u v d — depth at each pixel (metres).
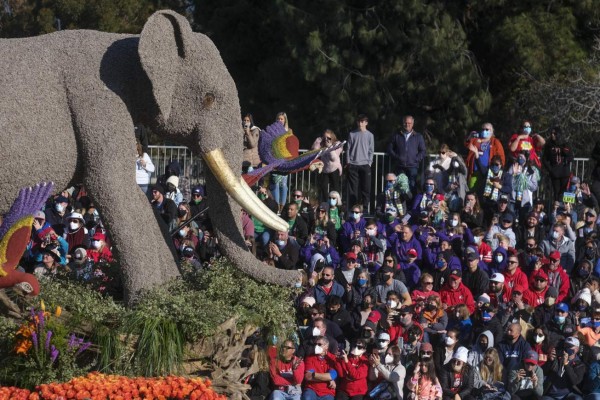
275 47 41.75
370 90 37.34
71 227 21.33
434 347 20.23
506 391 20.14
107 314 13.40
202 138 13.66
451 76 37.31
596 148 27.16
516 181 25.92
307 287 20.52
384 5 37.78
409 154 25.84
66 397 12.27
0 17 55.91
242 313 13.81
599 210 27.00
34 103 13.02
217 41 42.97
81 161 13.37
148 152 25.42
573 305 22.42
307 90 39.09
